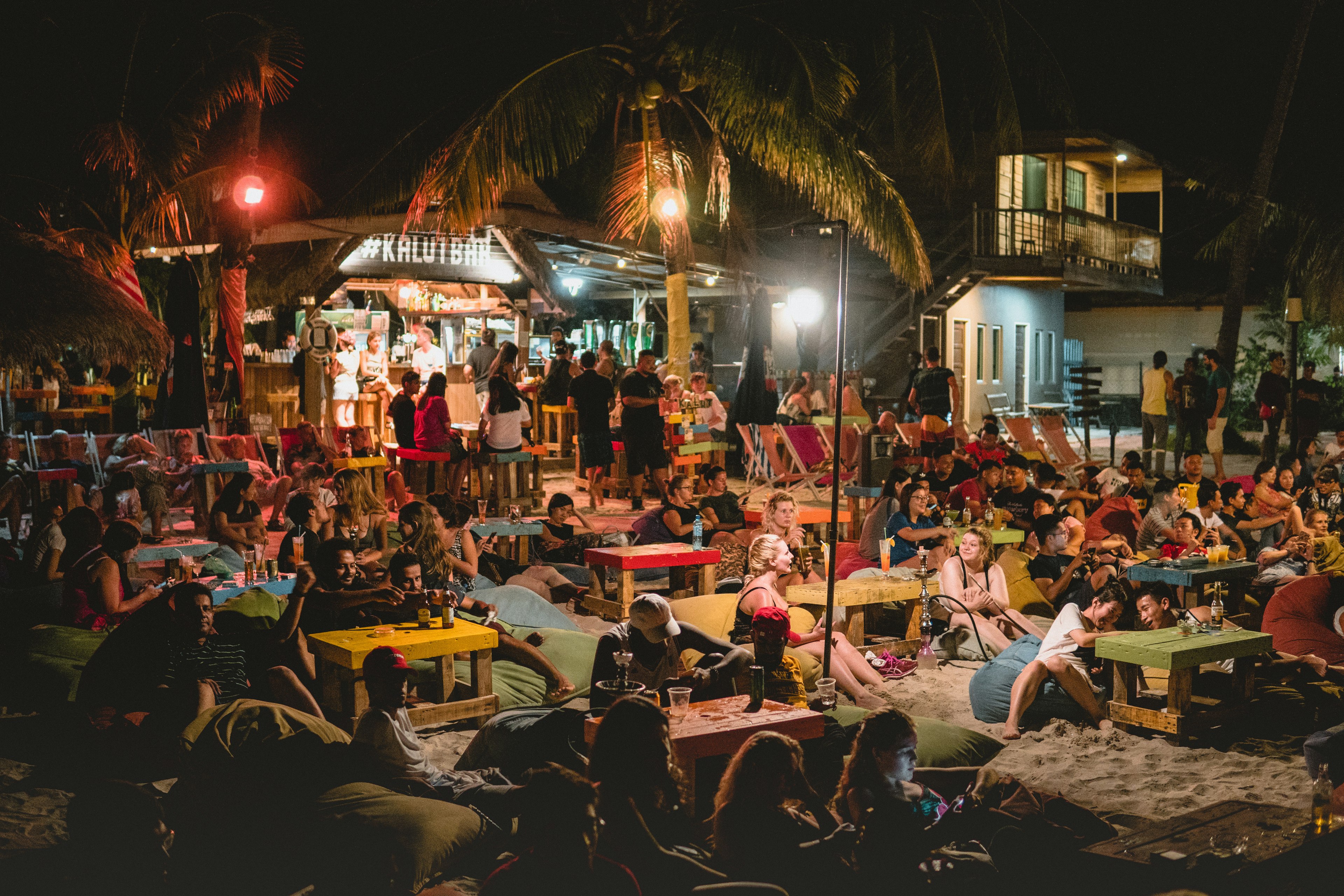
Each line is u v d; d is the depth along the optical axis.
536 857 3.42
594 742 3.81
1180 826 4.22
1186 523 9.09
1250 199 20.19
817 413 18.55
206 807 4.41
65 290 11.04
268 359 17.03
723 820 3.86
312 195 15.31
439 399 13.19
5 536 9.88
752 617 7.14
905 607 8.34
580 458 15.02
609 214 16.92
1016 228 25.27
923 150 18.98
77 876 4.21
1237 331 20.48
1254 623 8.84
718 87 14.50
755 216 23.34
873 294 23.98
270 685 5.89
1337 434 15.81
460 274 18.00
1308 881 3.94
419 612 6.50
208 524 9.58
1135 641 6.56
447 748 6.09
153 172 14.53
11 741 5.74
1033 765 6.05
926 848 4.07
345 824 4.33
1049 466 12.41
